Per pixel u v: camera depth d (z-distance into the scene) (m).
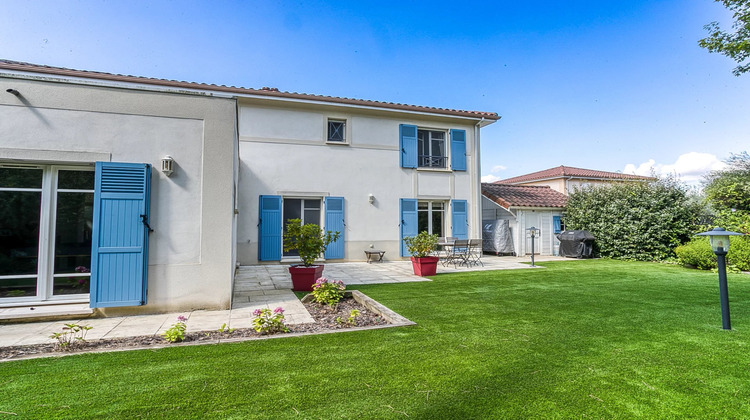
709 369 3.12
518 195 15.86
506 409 2.41
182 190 5.45
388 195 12.89
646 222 12.56
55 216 5.17
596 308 5.50
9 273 5.02
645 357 3.40
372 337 4.01
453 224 13.60
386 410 2.39
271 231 11.43
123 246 5.06
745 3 9.47
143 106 5.33
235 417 2.29
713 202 12.14
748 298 6.25
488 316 5.01
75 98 5.05
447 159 13.92
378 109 12.46
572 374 2.99
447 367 3.13
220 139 5.65
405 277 8.88
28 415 2.29
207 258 5.49
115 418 2.26
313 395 2.59
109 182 5.04
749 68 10.27
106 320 4.85
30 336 4.07
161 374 2.95
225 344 3.74
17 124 4.83
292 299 6.29
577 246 13.55
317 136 12.09
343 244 12.22
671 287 7.37
